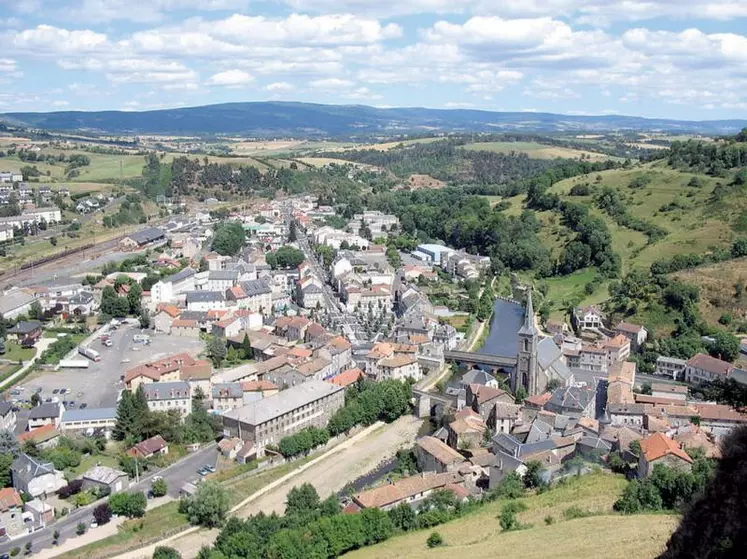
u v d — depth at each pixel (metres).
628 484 188.38
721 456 95.56
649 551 138.50
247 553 171.75
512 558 146.75
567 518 172.75
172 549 179.38
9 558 186.50
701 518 93.75
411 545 173.75
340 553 177.50
